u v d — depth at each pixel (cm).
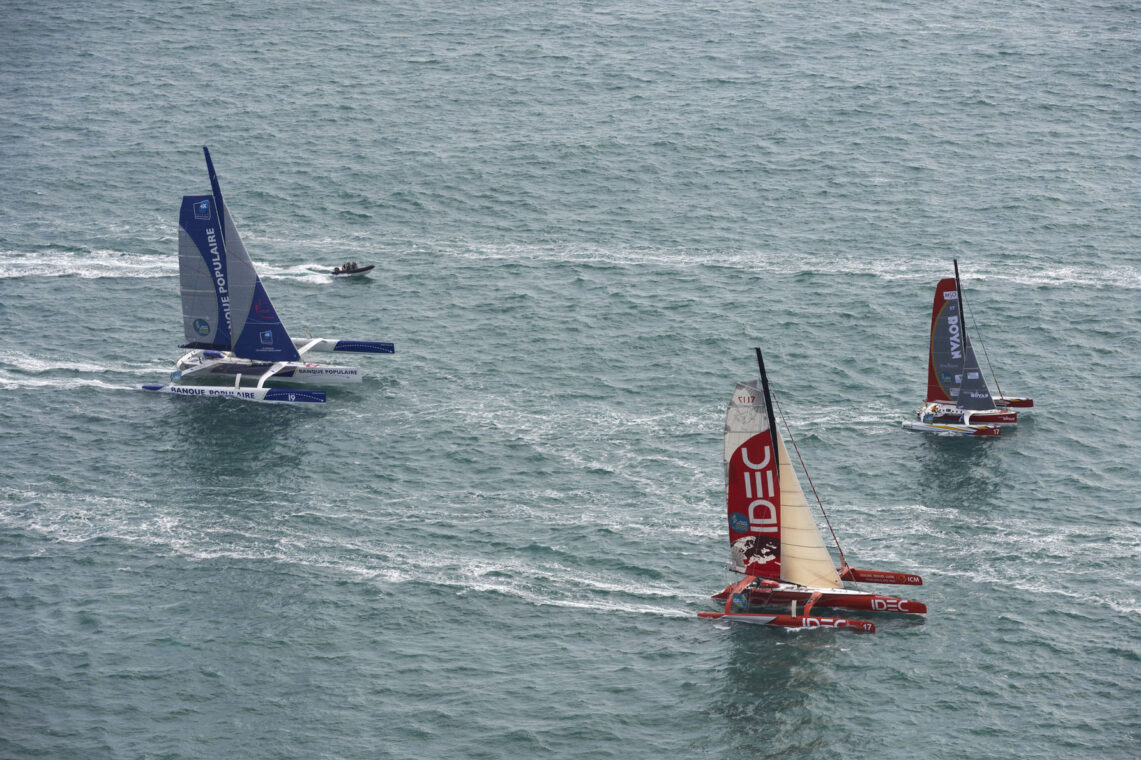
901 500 18275
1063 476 18775
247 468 19400
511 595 16300
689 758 13600
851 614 15775
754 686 14600
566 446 19862
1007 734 13800
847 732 13900
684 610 16000
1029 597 16012
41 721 14138
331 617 15900
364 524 17888
